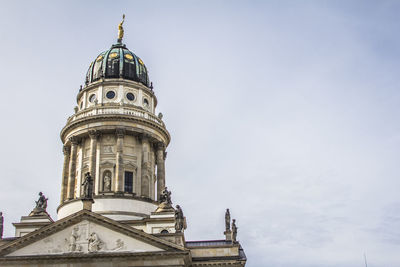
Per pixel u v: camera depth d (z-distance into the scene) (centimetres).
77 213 7462
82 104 10675
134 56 11275
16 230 8638
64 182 10169
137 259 7281
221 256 8331
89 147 10006
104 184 9588
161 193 9719
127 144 10019
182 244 7588
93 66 11056
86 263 7269
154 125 10244
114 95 10494
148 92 10875
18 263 7225
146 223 8644
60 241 7381
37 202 9138
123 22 12044
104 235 7419
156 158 10469
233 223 8650
